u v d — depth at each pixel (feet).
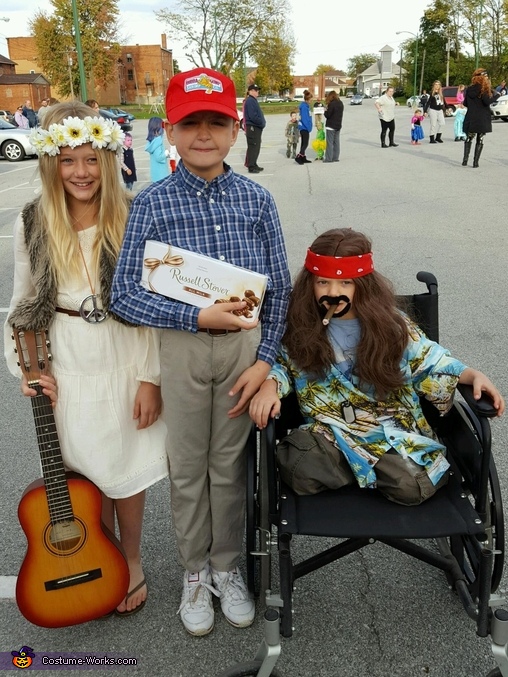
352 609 7.31
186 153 5.82
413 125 57.62
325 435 6.59
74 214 6.29
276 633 5.61
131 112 172.76
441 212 27.20
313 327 6.60
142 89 233.35
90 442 6.51
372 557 8.14
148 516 9.02
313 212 28.30
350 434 6.55
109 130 6.02
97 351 6.35
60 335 6.34
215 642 6.97
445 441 7.23
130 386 6.64
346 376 6.68
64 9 153.38
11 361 6.51
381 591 7.57
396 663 6.59
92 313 6.27
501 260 19.94
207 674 6.58
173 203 5.91
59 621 6.70
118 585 6.80
